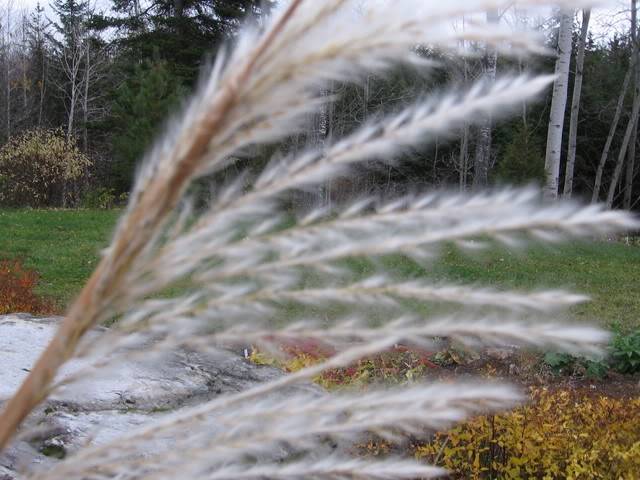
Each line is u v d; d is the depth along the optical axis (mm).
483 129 7438
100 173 10406
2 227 6320
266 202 251
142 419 1362
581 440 1738
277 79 214
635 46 9227
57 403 1364
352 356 283
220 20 10648
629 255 5699
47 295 4133
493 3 202
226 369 1785
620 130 11172
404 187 5750
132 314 264
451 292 266
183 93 7480
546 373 2906
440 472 322
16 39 16656
